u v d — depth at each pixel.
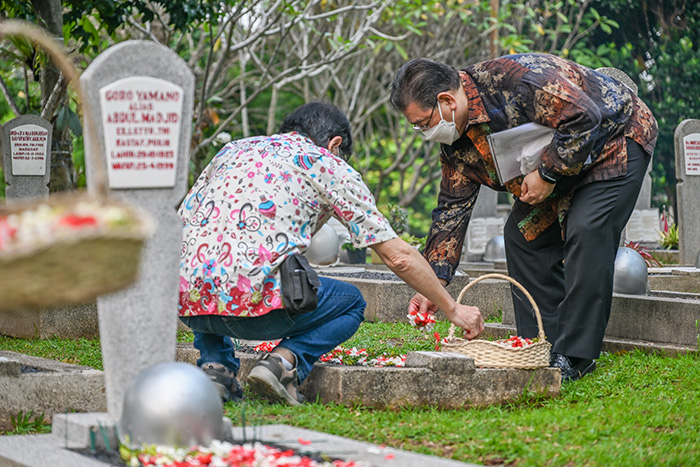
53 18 8.23
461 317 4.30
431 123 4.78
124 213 2.31
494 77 4.77
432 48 16.80
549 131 4.66
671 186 16.33
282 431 3.33
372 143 20.88
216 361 4.23
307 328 4.02
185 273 3.96
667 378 4.82
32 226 2.22
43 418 3.74
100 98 3.15
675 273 8.95
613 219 4.88
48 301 2.24
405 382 4.06
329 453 3.00
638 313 6.02
